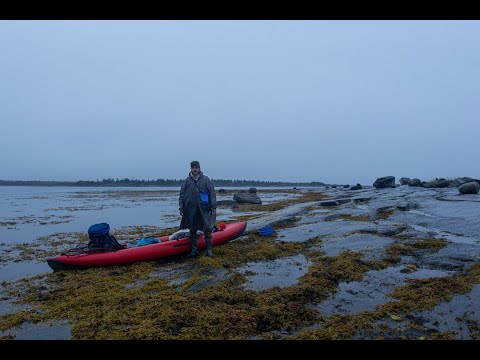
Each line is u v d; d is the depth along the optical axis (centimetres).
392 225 1192
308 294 575
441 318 484
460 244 899
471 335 435
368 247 910
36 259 964
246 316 489
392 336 437
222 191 5722
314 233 1130
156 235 1279
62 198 4631
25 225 1733
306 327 471
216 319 486
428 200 2138
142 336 445
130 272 764
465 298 552
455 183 3647
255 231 1156
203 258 813
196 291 620
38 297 625
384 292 597
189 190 831
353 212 1631
